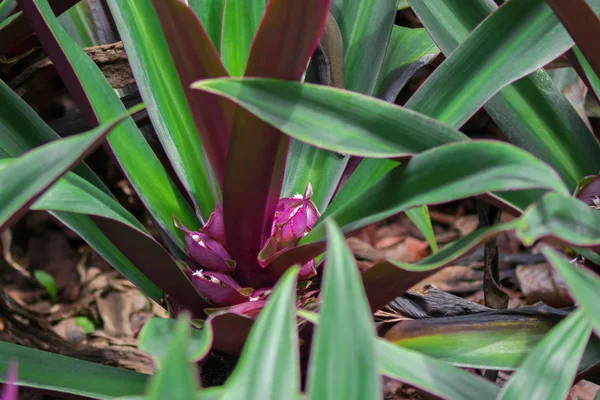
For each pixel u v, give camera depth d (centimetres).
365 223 79
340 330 66
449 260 74
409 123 78
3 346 82
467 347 84
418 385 73
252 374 64
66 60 82
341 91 78
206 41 77
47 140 87
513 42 85
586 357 84
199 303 88
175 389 52
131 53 91
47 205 78
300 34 76
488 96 84
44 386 81
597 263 88
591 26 79
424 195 77
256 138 80
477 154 75
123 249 84
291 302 66
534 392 72
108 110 90
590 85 89
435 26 91
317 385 65
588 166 91
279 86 77
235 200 84
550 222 71
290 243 86
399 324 87
